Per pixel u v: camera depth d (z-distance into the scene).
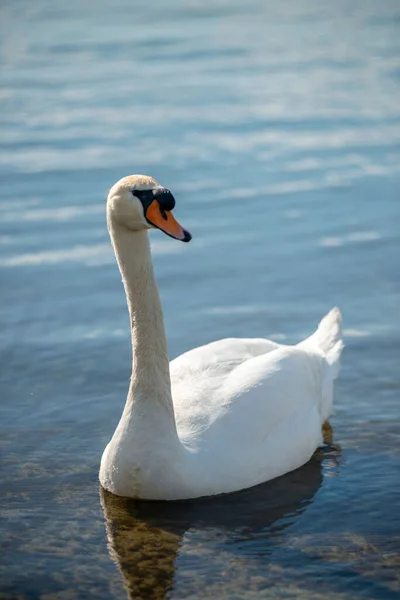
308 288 15.81
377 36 33.59
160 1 40.88
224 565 8.87
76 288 15.90
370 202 19.48
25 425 11.78
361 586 8.48
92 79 28.59
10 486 10.37
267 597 8.34
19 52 31.94
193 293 15.72
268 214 18.98
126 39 33.56
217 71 29.30
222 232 18.22
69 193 20.00
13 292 15.70
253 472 10.21
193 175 20.98
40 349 13.80
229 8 39.31
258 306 15.21
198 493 9.94
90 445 11.31
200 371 10.80
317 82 27.95
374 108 25.44
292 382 10.84
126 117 25.03
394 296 15.45
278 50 31.86
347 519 9.66
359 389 12.67
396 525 9.52
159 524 9.59
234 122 24.55
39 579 8.68
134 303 9.70
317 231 18.14
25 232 18.14
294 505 9.92
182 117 24.98
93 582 8.63
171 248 17.72
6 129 24.19
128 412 9.89
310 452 10.91
